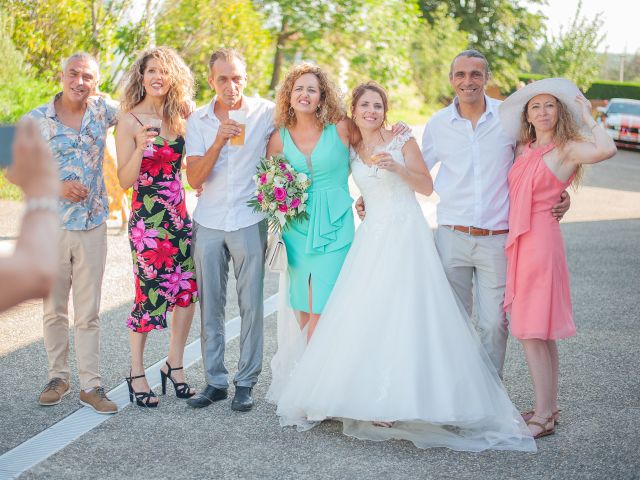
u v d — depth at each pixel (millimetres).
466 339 4180
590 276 8039
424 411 3979
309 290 4578
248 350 4574
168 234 4562
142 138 4289
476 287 4621
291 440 4074
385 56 18672
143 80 4457
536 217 4176
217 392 4617
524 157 4266
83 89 4340
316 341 4289
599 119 24812
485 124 4441
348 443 4043
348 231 4570
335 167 4512
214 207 4547
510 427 4066
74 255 4418
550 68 39250
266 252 4723
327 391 4105
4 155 1437
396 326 4105
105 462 3770
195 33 15594
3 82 12289
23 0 13641
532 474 3646
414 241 4270
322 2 18297
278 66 18938
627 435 4082
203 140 4523
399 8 18953
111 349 5508
